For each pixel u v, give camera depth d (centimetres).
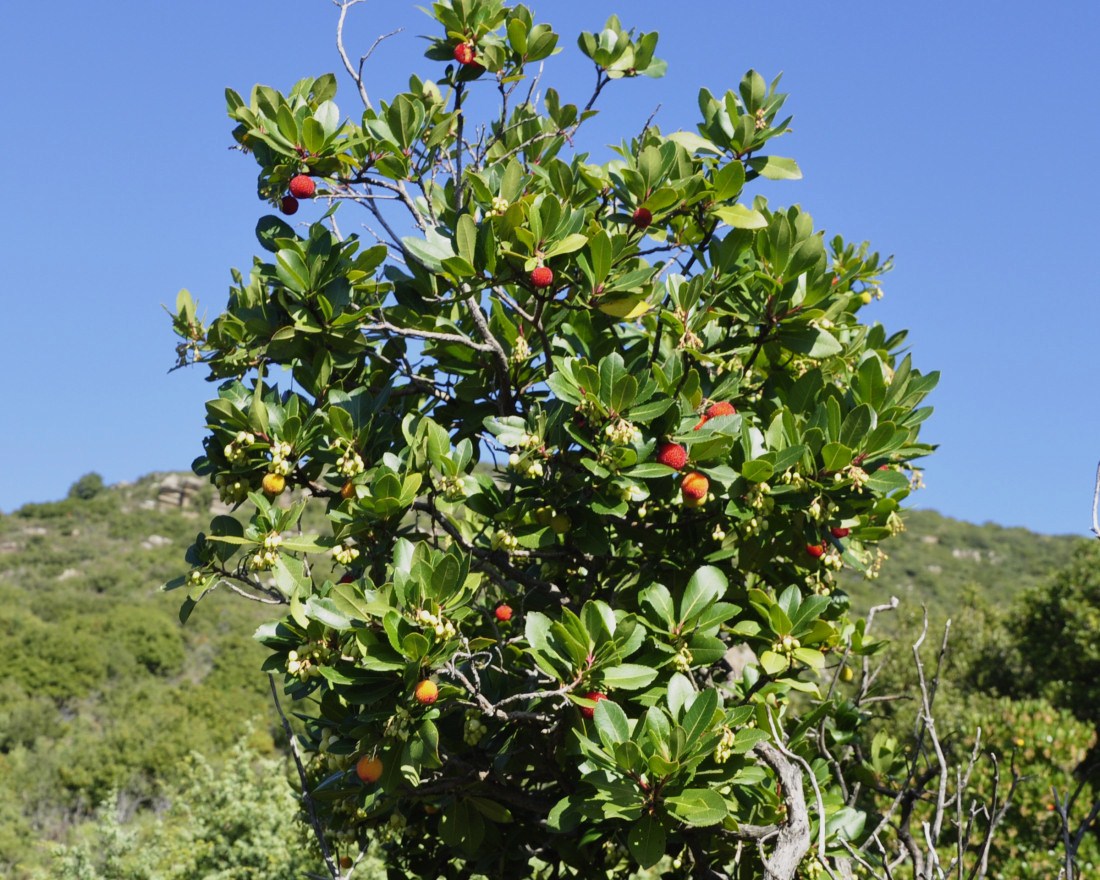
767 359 475
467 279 417
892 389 436
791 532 420
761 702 396
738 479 392
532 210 409
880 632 2036
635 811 333
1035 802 958
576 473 399
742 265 459
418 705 352
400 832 437
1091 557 1773
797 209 443
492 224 412
